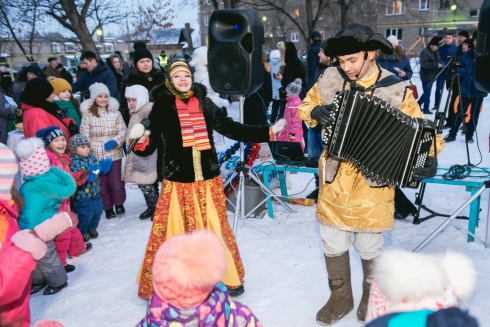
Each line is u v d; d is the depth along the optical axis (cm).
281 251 389
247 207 470
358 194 258
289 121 614
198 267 148
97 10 1797
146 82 529
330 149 248
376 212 259
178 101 302
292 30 3691
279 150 475
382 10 3838
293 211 481
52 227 180
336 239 271
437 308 139
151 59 531
